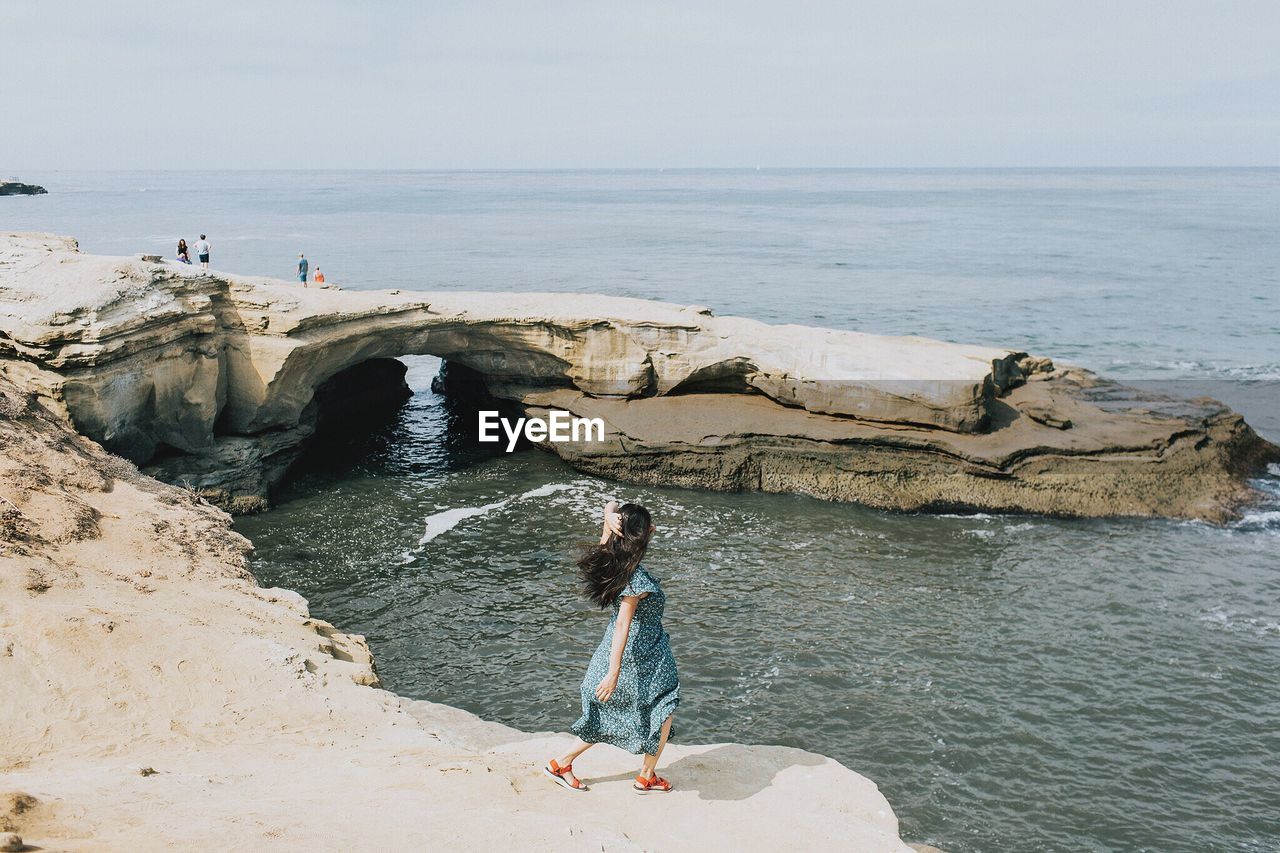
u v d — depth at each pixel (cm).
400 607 1822
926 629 1739
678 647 1666
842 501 2483
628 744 678
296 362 2444
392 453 2845
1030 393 2823
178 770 679
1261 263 7188
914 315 5047
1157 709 1477
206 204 15275
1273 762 1347
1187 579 1964
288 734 833
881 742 1386
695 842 609
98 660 873
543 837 526
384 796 594
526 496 2480
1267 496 2414
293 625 1170
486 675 1577
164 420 2212
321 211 13738
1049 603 1853
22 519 1177
